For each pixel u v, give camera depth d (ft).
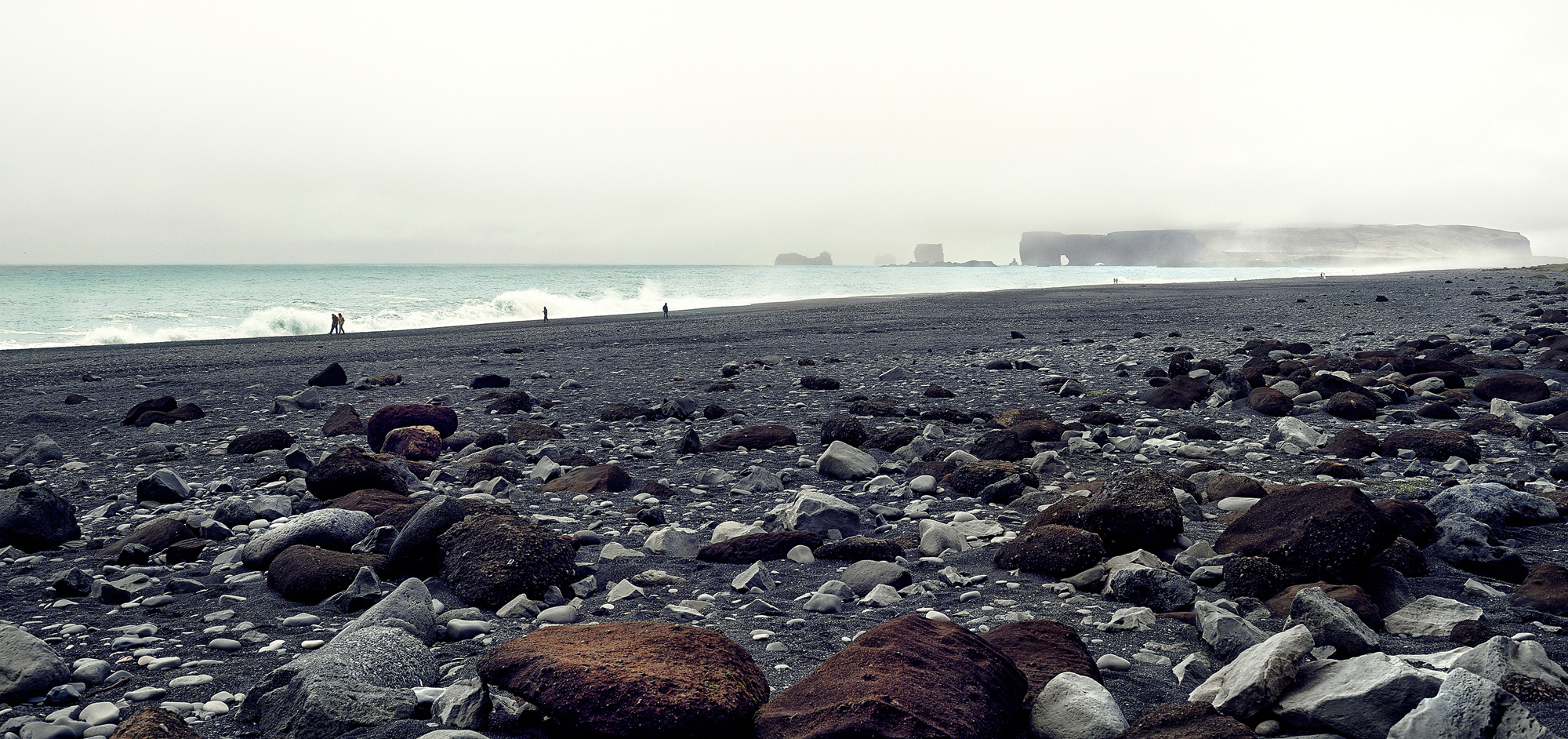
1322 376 39.91
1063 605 15.89
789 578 17.94
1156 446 31.04
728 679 10.38
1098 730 10.07
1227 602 15.02
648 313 171.42
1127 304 142.31
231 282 376.68
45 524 21.49
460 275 482.28
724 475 28.19
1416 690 9.35
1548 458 27.48
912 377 55.47
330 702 10.84
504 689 10.57
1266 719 10.34
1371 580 15.64
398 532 19.54
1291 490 18.12
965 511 23.76
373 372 68.95
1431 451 27.86
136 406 45.98
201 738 10.78
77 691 12.32
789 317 135.03
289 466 30.01
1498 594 15.57
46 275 457.68
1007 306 148.46
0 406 53.31
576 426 40.75
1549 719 9.85
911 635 11.37
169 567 19.35
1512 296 118.73
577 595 17.16
